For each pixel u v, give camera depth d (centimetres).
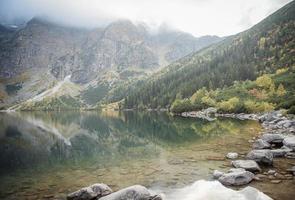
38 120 13112
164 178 2519
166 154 3681
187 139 4944
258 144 3684
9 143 5253
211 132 5609
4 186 2433
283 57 17250
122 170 2891
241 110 9925
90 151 4222
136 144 4762
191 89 17925
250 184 2183
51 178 2667
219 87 16550
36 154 4047
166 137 5438
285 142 3475
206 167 2856
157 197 1808
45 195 2169
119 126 8444
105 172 2831
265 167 2659
